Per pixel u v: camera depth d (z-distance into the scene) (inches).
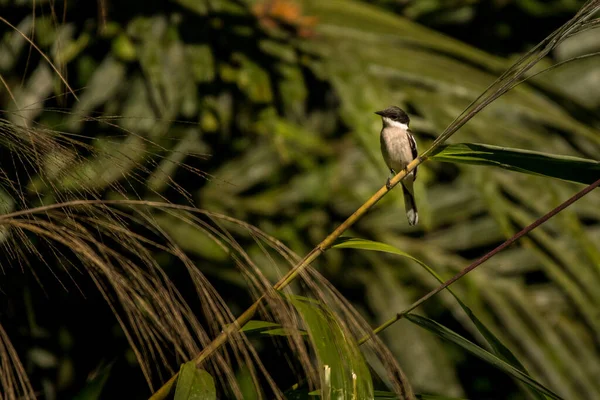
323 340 133.5
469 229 498.3
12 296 262.1
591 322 426.3
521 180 432.8
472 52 479.5
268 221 476.7
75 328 375.6
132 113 405.7
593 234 466.3
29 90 363.3
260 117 446.6
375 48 444.8
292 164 487.8
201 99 419.2
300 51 432.1
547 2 588.7
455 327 492.1
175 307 129.3
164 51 412.8
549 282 491.5
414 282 493.4
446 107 437.7
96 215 139.5
